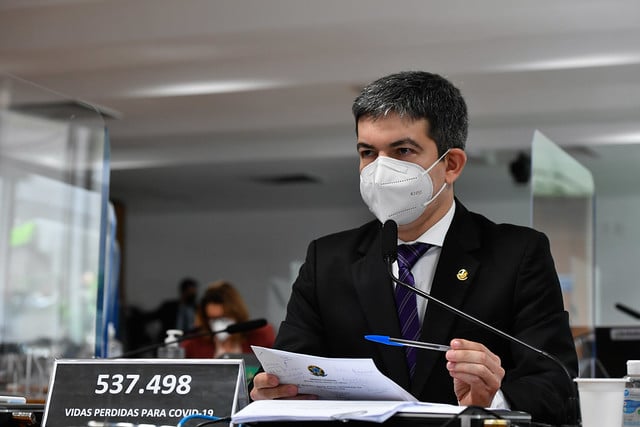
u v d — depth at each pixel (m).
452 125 3.10
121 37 8.82
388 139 3.03
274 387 2.53
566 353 2.91
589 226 5.80
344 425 2.11
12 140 5.79
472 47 9.80
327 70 10.25
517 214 17.27
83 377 2.49
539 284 3.00
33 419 2.56
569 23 8.59
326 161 13.86
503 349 2.98
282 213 19.19
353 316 3.08
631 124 11.90
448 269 3.04
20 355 5.88
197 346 8.06
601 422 2.33
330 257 3.23
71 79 10.83
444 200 3.14
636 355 5.10
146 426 2.08
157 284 19.55
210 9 8.63
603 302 16.56
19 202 5.70
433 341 2.94
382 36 8.96
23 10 9.02
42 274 5.61
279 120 12.38
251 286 19.14
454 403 2.88
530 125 12.36
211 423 2.19
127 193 17.08
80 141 5.16
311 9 8.40
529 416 2.12
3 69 9.91
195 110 12.10
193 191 16.88
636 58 9.46
